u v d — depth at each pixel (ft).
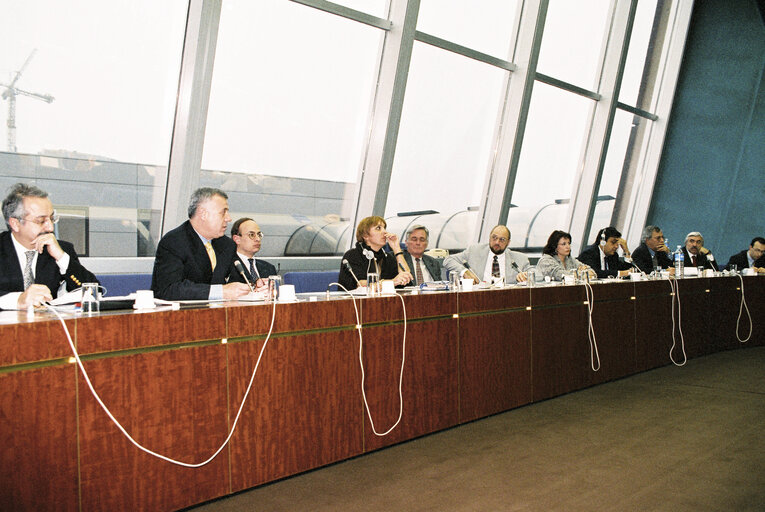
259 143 15.46
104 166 13.33
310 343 8.61
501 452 9.57
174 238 9.80
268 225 16.16
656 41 26.50
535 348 12.73
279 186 16.08
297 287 13.92
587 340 14.23
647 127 27.78
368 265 12.32
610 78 23.13
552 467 8.89
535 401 12.74
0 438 5.82
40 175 12.67
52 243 8.92
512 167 20.44
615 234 18.69
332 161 16.89
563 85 21.83
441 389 10.64
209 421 7.46
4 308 7.85
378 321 9.57
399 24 16.29
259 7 14.66
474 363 11.32
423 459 9.25
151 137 13.75
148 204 14.03
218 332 7.57
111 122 13.24
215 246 10.57
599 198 25.50
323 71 16.15
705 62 27.12
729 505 7.51
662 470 8.77
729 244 26.94
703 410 12.17
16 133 12.27
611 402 12.85
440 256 17.46
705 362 17.71
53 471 6.16
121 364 6.70
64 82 12.62
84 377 6.40
